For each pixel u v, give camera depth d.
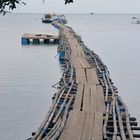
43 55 52.19
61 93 21.00
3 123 22.00
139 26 155.00
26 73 37.91
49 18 143.25
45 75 36.81
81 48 45.47
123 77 37.06
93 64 33.22
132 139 13.67
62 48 46.91
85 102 19.17
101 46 65.62
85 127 14.98
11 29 117.06
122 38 84.50
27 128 21.22
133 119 16.75
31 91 29.78
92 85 23.73
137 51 58.66
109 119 16.44
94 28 128.50
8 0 8.28
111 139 13.89
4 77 35.66
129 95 29.61
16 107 25.14
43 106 25.53
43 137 14.07
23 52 55.75
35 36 68.31
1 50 58.53
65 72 28.66
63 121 15.59
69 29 76.75
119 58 50.53
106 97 20.28
